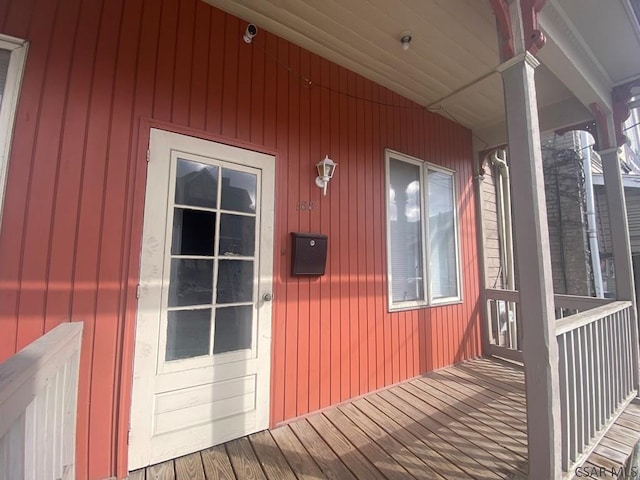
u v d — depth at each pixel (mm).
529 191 1759
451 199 4043
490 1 1934
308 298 2570
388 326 3125
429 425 2324
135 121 1908
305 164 2648
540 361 1673
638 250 5770
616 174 3146
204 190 2129
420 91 3453
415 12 2383
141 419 1809
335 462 1881
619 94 3197
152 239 1911
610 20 2379
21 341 1552
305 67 2730
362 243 2982
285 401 2367
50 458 1230
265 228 2371
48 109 1686
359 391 2826
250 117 2369
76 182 1727
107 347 1746
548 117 3709
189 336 2014
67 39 1756
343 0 2256
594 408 2178
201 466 1829
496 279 4727
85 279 1716
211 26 2244
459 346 3857
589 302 3170
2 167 1565
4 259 1546
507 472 1804
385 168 3264
